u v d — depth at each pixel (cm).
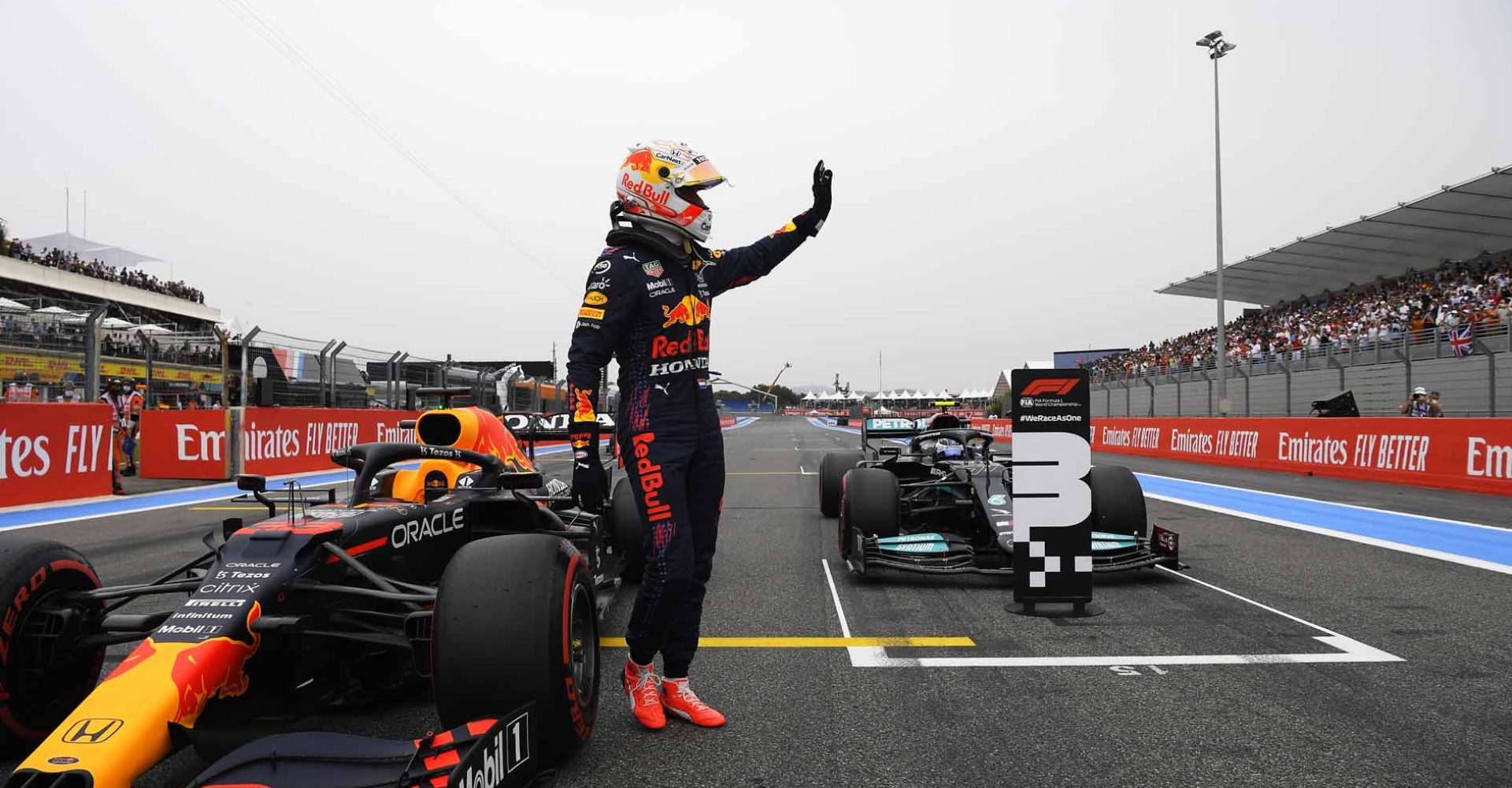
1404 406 1532
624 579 506
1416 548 608
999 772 238
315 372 1381
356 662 278
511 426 459
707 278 282
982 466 577
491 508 351
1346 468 1183
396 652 292
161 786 233
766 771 240
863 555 487
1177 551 480
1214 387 2284
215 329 1216
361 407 1533
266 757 183
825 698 302
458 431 366
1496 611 421
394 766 185
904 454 686
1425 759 244
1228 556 579
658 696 278
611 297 254
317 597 250
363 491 304
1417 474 1060
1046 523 415
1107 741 260
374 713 281
